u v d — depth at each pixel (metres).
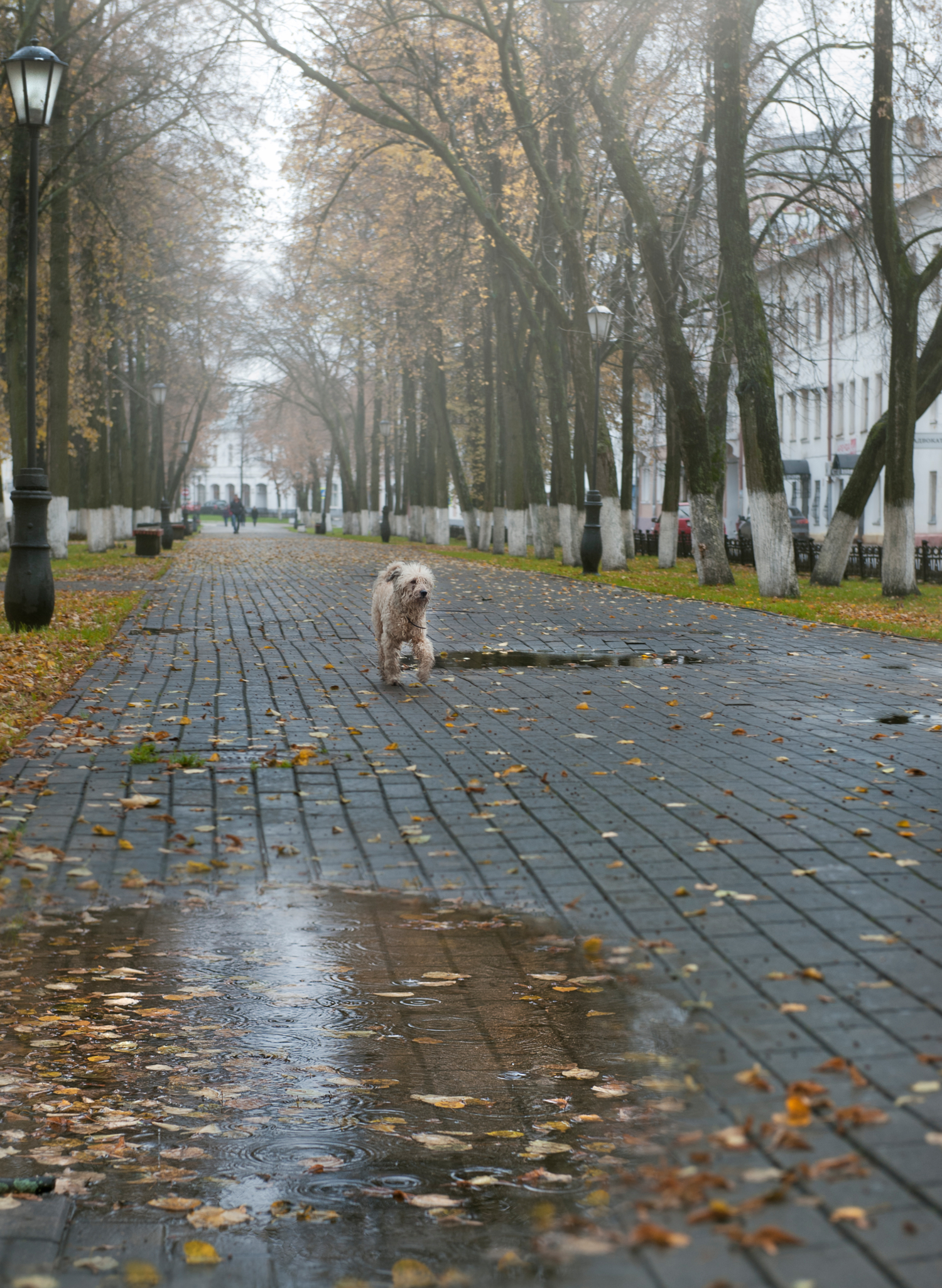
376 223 39.41
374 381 56.72
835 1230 3.01
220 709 11.40
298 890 6.31
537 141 28.59
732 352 28.16
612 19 25.02
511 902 6.06
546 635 17.73
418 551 46.50
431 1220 3.57
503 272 35.94
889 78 23.00
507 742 9.90
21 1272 3.28
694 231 29.19
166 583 27.50
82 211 33.81
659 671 14.12
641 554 45.44
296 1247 3.44
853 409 56.78
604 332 29.55
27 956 5.51
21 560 16.80
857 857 6.52
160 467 63.66
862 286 28.19
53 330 32.12
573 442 42.44
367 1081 4.47
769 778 8.48
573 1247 3.14
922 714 11.20
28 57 16.52
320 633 17.73
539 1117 4.14
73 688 12.49
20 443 28.88
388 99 27.36
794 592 24.16
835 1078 3.89
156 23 30.64
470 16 28.36
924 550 30.50
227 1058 4.63
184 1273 3.30
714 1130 3.61
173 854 6.91
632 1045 4.43
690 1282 2.83
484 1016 4.88
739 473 73.31
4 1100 4.35
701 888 6.06
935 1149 3.39
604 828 7.23
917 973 4.81
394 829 7.38
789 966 4.96
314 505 94.19
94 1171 3.90
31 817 7.57
